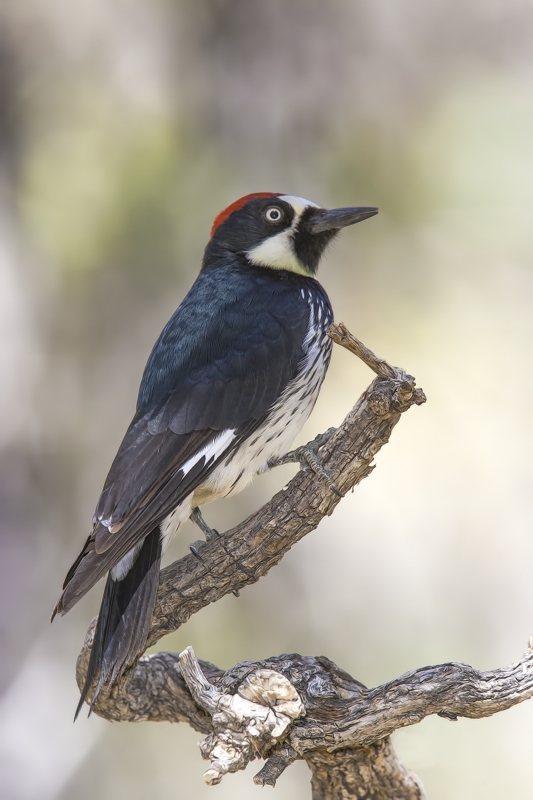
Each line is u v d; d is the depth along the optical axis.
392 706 5.94
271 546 6.53
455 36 14.52
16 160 13.75
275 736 5.91
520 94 14.27
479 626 12.94
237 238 8.65
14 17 13.94
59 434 13.91
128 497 6.91
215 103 14.00
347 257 13.48
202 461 7.33
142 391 7.74
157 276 13.59
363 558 13.13
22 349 13.76
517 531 13.04
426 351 13.13
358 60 14.27
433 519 13.13
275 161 13.96
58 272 13.66
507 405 13.09
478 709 5.92
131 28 14.01
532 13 14.52
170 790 12.72
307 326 7.98
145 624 6.34
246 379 7.63
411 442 13.09
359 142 13.95
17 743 13.11
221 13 14.09
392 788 6.55
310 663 6.35
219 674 6.86
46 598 13.70
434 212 13.66
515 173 13.73
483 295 13.45
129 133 13.70
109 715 6.93
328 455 6.36
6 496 13.81
